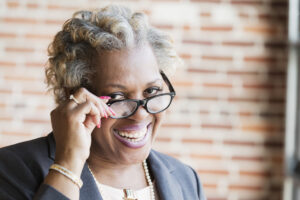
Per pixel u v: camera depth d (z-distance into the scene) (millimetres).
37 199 1006
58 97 1247
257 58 3090
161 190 1289
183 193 1363
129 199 1234
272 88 3094
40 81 3139
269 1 3078
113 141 1179
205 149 3119
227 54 3096
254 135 3111
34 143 1229
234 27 3092
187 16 3096
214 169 3117
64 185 1034
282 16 3072
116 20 1124
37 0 3111
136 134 1174
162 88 1194
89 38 1116
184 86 3107
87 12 1225
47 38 3131
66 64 1161
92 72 1141
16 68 3129
